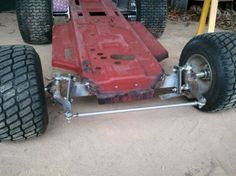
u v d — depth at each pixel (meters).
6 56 1.51
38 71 1.54
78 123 1.84
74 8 2.69
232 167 1.56
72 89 1.67
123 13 3.04
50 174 1.49
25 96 1.44
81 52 1.92
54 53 2.07
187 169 1.53
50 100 2.00
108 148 1.66
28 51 1.58
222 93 1.74
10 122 1.46
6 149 1.63
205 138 1.76
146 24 3.00
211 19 2.90
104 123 1.85
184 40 3.34
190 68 1.82
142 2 2.90
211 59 1.78
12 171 1.50
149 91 1.71
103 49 1.97
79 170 1.51
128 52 1.96
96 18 2.49
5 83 1.43
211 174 1.51
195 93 1.88
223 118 1.94
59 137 1.72
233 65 1.70
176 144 1.70
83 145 1.67
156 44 2.33
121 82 1.68
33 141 1.69
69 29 2.47
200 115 1.96
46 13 2.80
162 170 1.52
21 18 2.82
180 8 4.49
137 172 1.51
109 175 1.49
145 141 1.71
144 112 1.96
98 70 1.74
